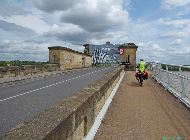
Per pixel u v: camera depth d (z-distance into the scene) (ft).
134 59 145.79
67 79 78.02
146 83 67.87
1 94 46.03
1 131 22.90
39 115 13.92
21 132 11.07
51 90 51.47
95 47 190.70
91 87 28.07
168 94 48.78
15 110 31.58
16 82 68.03
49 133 11.18
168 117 30.81
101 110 30.09
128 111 33.58
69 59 133.90
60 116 13.73
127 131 25.12
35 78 81.25
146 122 28.48
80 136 18.11
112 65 180.14
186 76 40.27
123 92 50.39
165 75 59.72
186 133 24.90
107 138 22.90
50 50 121.60
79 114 17.31
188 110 34.73
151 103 39.29
